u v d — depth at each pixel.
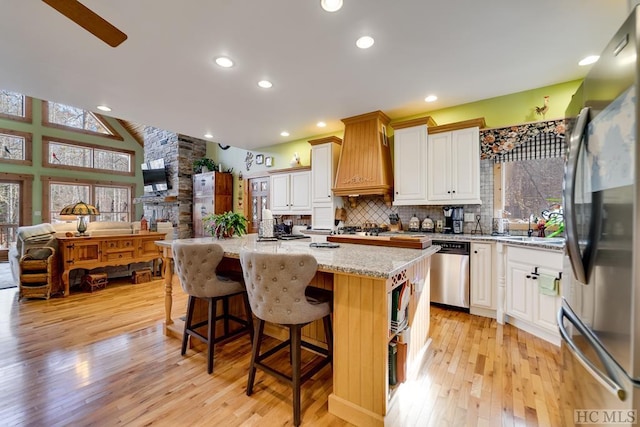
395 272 1.41
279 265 1.55
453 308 3.33
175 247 2.13
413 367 1.91
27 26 2.04
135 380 1.94
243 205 6.57
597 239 1.07
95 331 2.73
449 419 1.57
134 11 1.92
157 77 2.85
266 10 1.92
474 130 3.34
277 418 1.58
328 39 2.26
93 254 4.15
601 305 1.03
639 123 0.83
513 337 2.56
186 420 1.56
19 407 1.66
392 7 1.90
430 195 3.59
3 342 2.49
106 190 8.79
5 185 7.09
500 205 3.45
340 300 1.61
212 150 7.45
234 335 2.27
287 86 3.09
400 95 3.36
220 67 2.67
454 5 1.89
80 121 8.27
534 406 1.66
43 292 3.69
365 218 4.48
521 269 2.67
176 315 3.09
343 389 1.60
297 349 1.59
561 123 2.97
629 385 0.85
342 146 4.21
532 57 2.56
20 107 7.28
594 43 2.34
